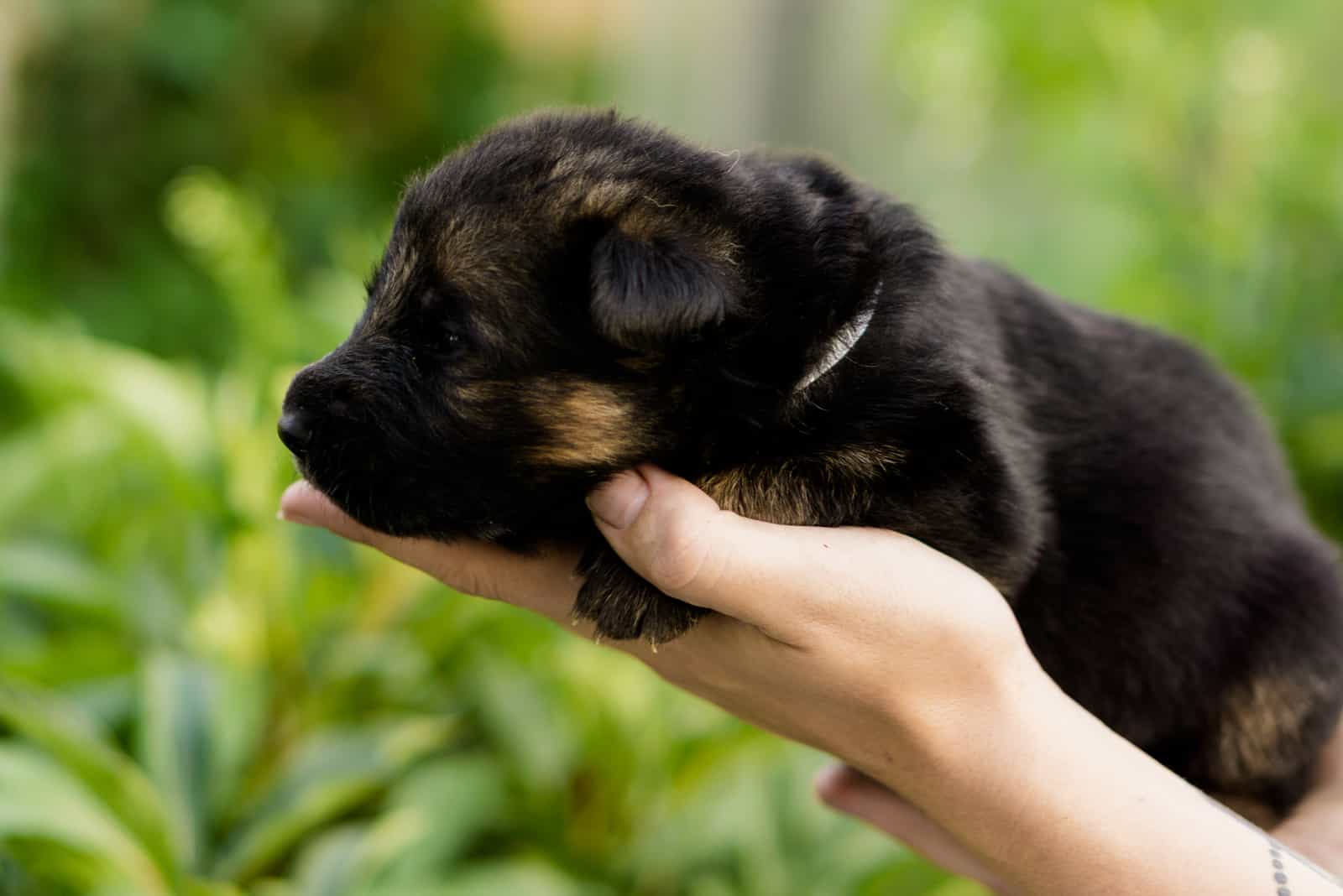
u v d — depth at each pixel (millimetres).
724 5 1975
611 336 593
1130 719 688
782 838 849
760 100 1975
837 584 606
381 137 1927
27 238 1552
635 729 877
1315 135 1422
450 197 635
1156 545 684
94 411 997
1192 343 740
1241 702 687
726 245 630
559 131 648
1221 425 713
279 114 1812
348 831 804
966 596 615
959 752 615
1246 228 1297
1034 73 1910
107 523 943
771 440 635
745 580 602
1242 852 602
